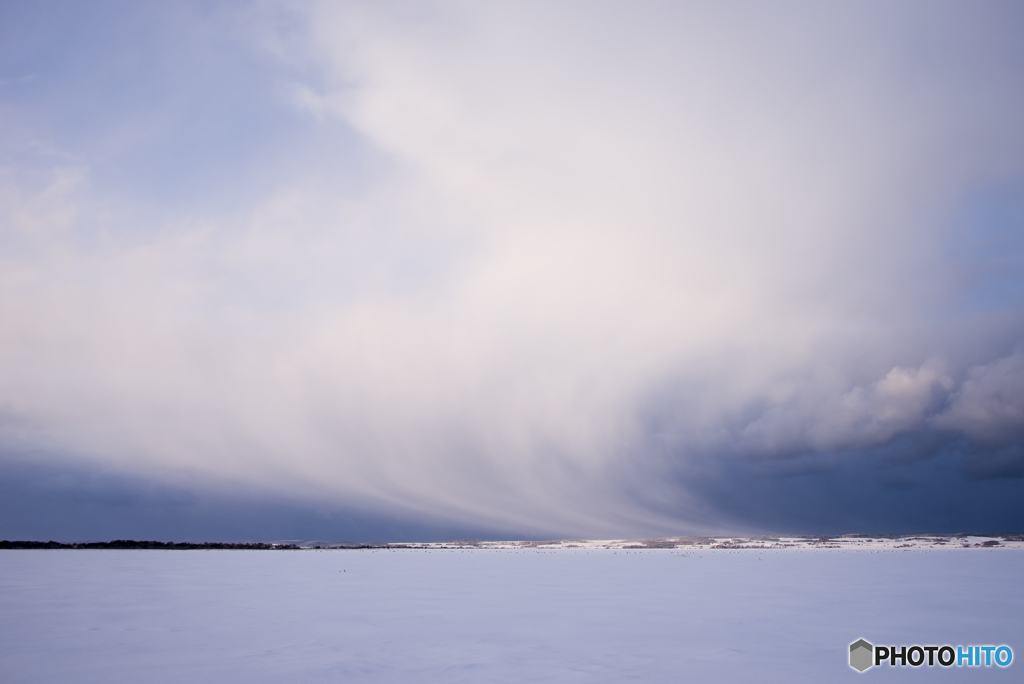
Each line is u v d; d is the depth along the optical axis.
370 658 16.06
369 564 69.94
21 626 21.44
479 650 17.03
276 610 25.56
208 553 124.94
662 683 13.55
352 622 22.08
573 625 21.30
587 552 128.50
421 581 41.88
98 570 54.91
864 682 13.72
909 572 48.31
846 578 42.19
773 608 25.70
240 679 14.01
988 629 20.30
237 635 19.47
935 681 13.86
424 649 17.19
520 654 16.52
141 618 23.25
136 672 14.68
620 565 65.38
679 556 96.31
